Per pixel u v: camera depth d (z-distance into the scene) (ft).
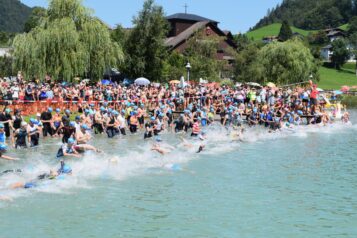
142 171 68.33
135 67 210.38
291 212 50.90
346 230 45.73
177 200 54.29
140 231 44.27
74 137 83.35
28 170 65.62
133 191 57.47
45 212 48.75
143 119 119.34
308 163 78.74
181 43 275.59
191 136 104.42
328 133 124.36
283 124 130.52
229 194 57.47
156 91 143.43
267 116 129.80
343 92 284.61
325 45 583.17
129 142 93.50
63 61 142.41
